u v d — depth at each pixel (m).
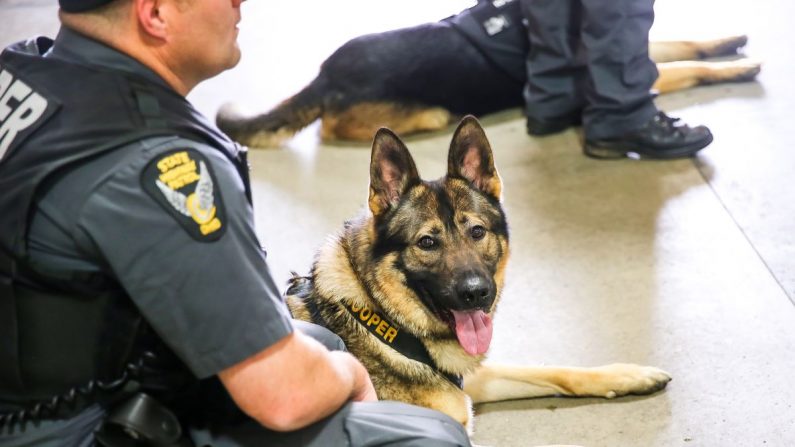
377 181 2.53
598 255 3.50
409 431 1.85
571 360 2.98
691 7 5.60
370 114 4.62
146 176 1.61
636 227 3.65
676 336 3.01
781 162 3.91
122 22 1.75
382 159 2.52
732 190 3.79
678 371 2.85
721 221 3.60
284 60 5.71
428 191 2.58
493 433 2.72
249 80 5.47
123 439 1.71
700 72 4.62
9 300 1.63
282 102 4.69
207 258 1.63
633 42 3.89
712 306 3.12
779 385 2.72
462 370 2.63
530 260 3.53
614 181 4.02
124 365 1.74
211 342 1.67
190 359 1.68
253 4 6.74
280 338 1.71
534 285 3.37
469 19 4.71
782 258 3.31
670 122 4.07
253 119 4.66
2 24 6.43
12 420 1.73
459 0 6.35
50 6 6.74
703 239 3.51
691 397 2.73
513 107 4.88
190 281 1.63
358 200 4.09
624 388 2.76
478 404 2.87
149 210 1.60
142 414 1.69
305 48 5.86
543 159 4.31
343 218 3.94
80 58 1.77
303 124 4.68
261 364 1.71
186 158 1.65
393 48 4.63
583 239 3.62
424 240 2.52
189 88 1.94
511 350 3.05
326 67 4.70
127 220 1.60
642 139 4.07
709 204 3.73
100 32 1.76
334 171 4.41
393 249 2.52
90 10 1.75
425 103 4.66
